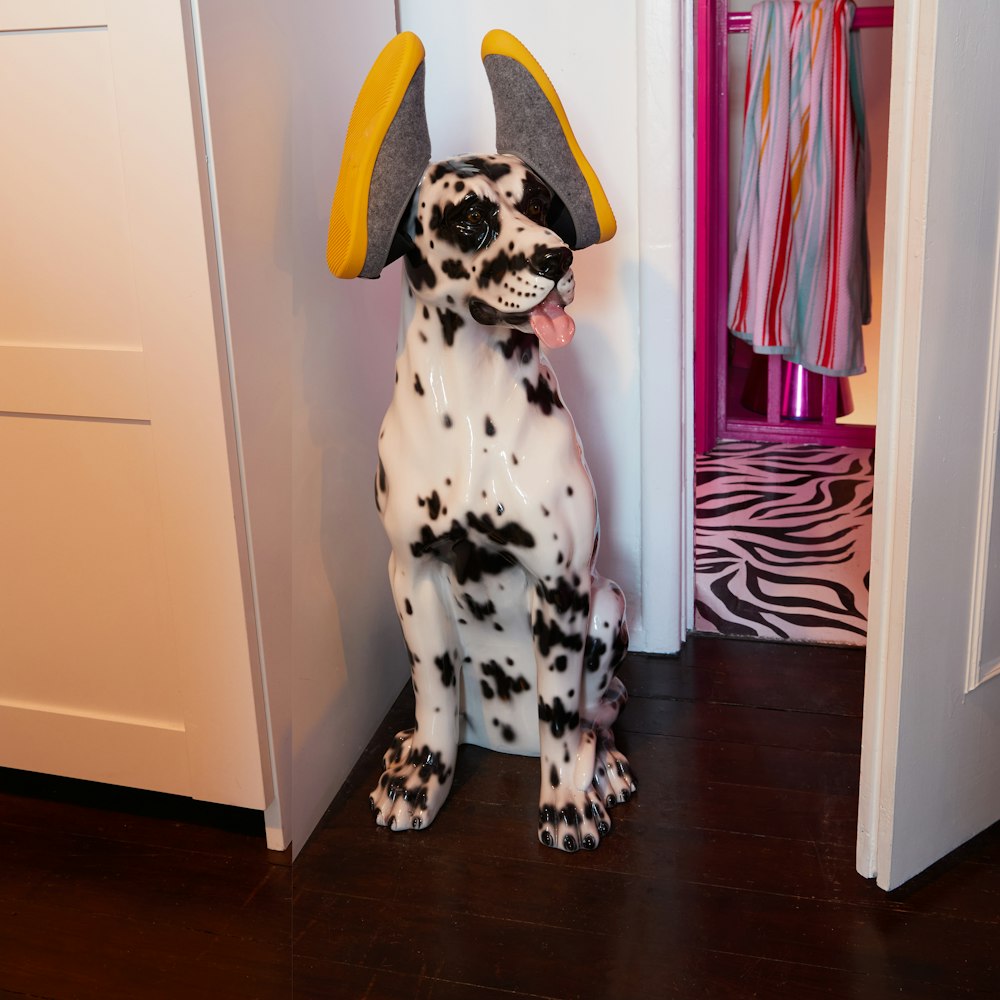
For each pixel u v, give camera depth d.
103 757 1.70
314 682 1.72
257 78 1.44
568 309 2.05
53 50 1.33
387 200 1.38
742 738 1.90
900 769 1.45
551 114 1.46
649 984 1.39
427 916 1.52
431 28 1.94
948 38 1.17
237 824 1.74
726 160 3.26
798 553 2.66
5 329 1.48
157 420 1.45
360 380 1.83
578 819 1.64
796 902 1.51
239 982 1.43
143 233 1.37
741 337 3.38
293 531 1.63
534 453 1.52
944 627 1.43
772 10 3.03
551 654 1.61
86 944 1.50
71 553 1.58
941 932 1.45
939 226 1.24
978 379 1.34
